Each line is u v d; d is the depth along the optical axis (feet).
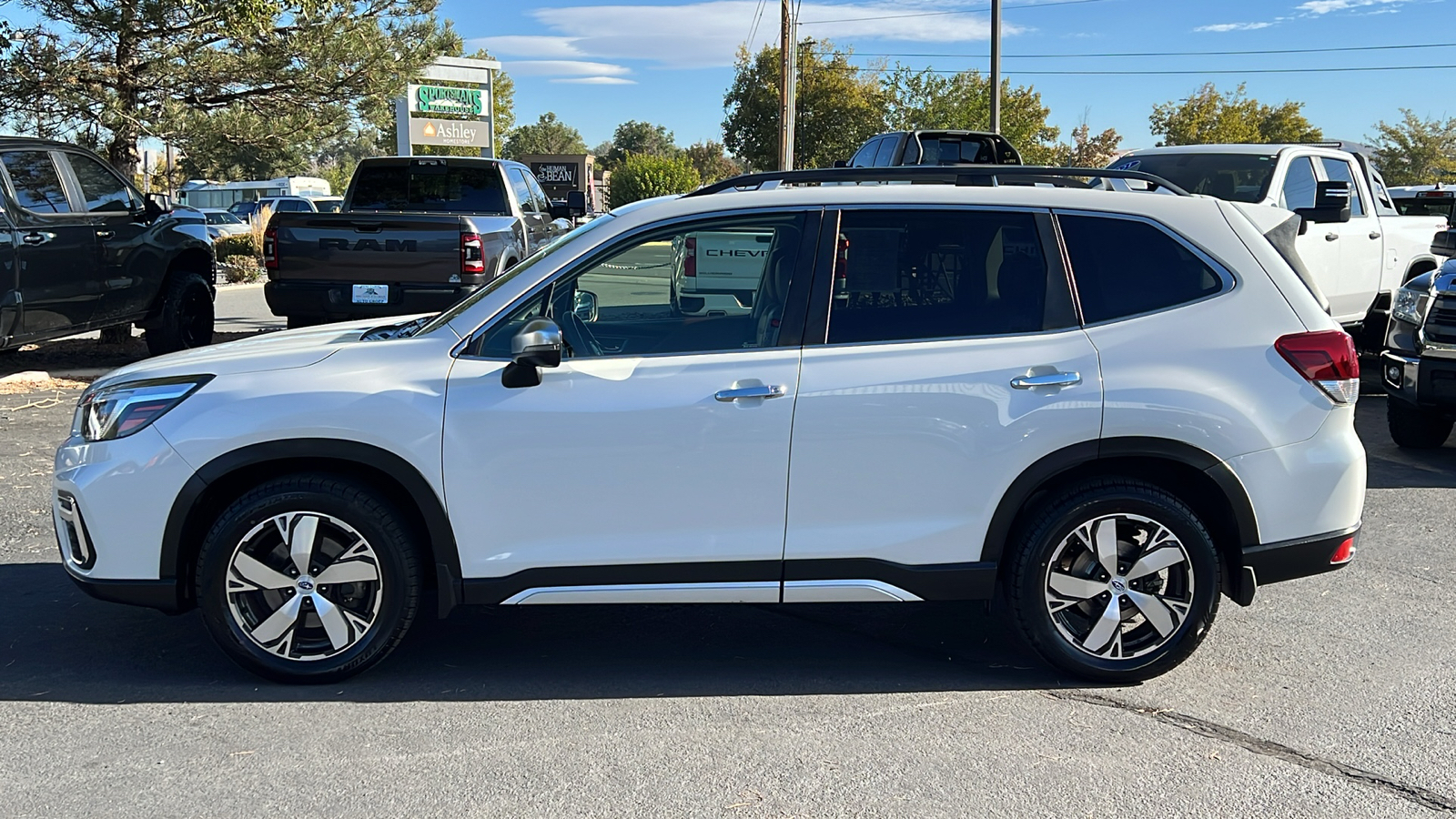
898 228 13.62
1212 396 13.23
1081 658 13.65
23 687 13.70
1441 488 24.02
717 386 13.19
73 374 35.83
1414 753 12.13
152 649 14.96
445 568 13.35
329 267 34.12
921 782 11.47
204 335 38.83
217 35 45.03
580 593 13.44
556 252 13.84
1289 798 11.18
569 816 10.78
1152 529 13.43
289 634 13.47
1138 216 13.71
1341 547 13.75
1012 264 13.60
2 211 29.66
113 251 33.40
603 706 13.30
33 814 10.73
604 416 13.15
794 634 15.76
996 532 13.43
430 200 39.47
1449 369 24.72
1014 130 144.15
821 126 179.32
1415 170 188.34
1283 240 14.75
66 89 41.86
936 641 15.51
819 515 13.37
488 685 13.89
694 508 13.33
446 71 110.11
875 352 13.37
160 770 11.64
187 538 13.39
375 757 11.96
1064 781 11.51
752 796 11.18
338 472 13.51
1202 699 13.51
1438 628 15.87
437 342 13.62
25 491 22.44
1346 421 13.71
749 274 13.66
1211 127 183.83
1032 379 13.17
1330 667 14.48
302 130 47.60
